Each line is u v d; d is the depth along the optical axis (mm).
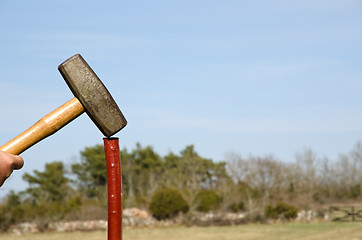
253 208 40844
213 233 29234
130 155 56219
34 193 50125
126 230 32438
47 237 29391
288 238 25531
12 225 34062
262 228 31766
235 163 47062
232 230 30922
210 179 55031
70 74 2234
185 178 50406
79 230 33219
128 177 53344
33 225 33406
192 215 36719
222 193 45188
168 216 36094
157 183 50656
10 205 39250
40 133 2189
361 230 27797
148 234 29297
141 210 40156
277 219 36375
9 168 1761
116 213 2318
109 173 2324
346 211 36594
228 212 40469
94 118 2271
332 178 55031
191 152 57375
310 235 26500
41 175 51000
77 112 2256
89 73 2266
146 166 56719
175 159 58594
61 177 51375
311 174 50125
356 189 54062
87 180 53781
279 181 46781
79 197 40594
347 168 55469
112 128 2297
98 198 46156
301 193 48281
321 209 38719
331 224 33344
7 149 2135
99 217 36438
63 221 35438
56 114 2219
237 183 46906
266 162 46500
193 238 26656
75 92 2250
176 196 36531
